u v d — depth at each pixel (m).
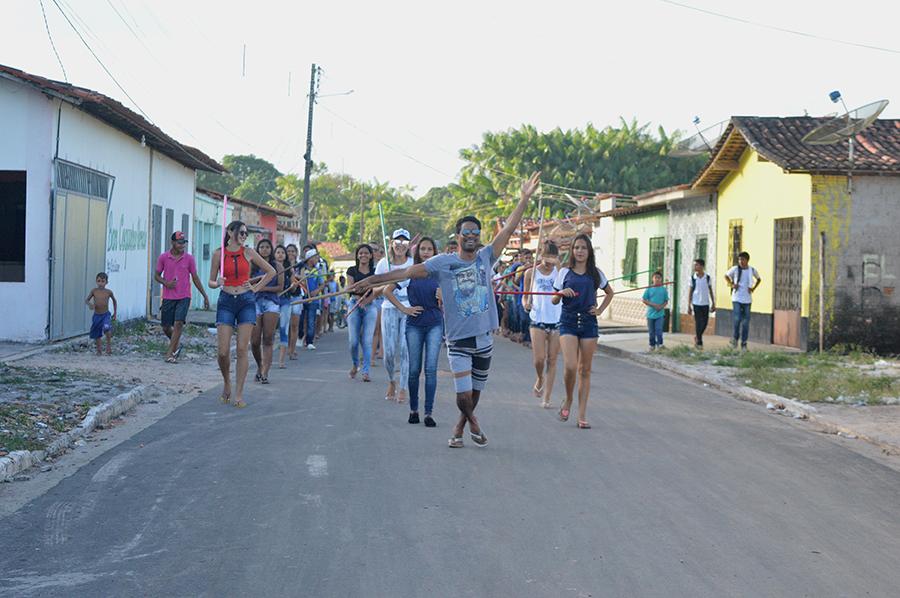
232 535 5.85
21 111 16.27
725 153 22.02
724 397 13.16
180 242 15.05
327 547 5.62
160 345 17.11
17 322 16.30
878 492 7.51
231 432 9.23
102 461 7.89
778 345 20.31
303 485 7.10
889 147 19.67
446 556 5.48
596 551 5.64
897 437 9.90
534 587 5.00
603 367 16.98
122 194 20.83
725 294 23.50
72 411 9.62
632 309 30.81
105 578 5.07
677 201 26.62
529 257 23.75
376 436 9.12
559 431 9.66
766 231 20.91
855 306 18.70
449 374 14.63
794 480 7.79
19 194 16.34
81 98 16.27
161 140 22.11
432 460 8.08
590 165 60.31
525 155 60.38
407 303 11.44
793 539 6.04
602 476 7.62
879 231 18.77
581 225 35.28
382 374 14.28
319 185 85.50
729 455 8.75
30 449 7.83
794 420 11.30
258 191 88.31
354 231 79.94
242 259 10.83
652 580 5.16
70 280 17.34
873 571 5.44
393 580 5.07
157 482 7.18
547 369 11.37
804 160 18.66
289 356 17.02
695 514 6.55
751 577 5.26
